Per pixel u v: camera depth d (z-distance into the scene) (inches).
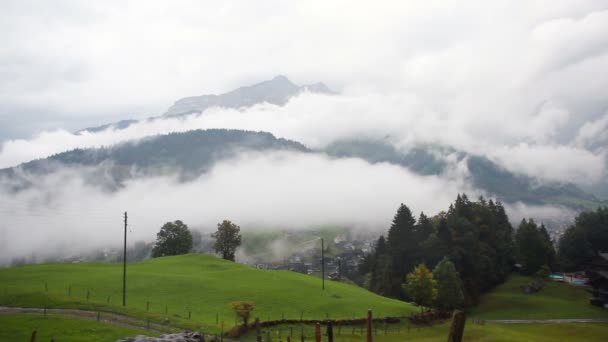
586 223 7372.1
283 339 2778.1
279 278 4842.5
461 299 4237.2
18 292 3213.6
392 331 3309.5
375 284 6456.7
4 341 2183.8
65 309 2913.4
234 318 3211.1
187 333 1948.8
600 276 4753.9
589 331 3523.6
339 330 3110.2
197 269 5049.2
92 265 5007.4
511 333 3198.8
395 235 5969.5
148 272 4571.9
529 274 6269.7
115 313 2923.2
